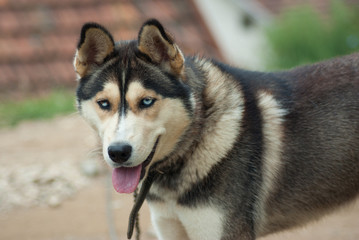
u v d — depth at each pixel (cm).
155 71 315
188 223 333
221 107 331
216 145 325
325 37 1173
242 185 329
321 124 349
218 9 1459
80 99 330
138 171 312
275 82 359
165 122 313
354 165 354
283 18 1283
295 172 348
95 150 354
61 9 1204
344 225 488
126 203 549
